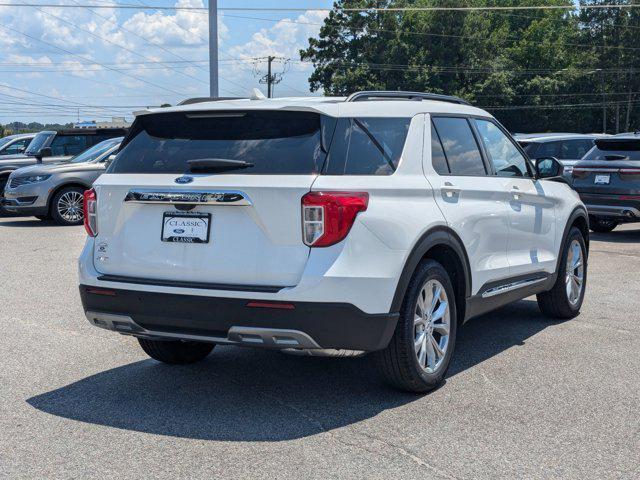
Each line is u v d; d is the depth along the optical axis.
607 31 85.25
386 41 73.62
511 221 6.15
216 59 29.83
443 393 5.18
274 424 4.61
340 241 4.44
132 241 4.88
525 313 7.79
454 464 4.02
